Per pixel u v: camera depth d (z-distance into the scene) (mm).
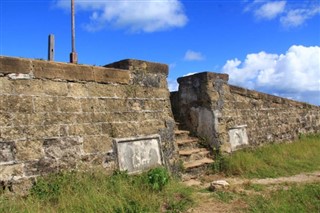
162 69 8461
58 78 6285
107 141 6863
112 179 6430
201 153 9672
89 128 6613
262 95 12758
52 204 5387
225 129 10438
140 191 6055
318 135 16344
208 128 10164
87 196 5453
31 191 5512
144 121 7730
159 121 8102
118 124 7160
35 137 5785
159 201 5910
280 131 13711
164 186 6602
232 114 10961
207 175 9086
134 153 7324
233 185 7621
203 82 10273
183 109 10758
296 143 13711
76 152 6316
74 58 8109
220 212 5777
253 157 10258
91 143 6590
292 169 10031
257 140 12078
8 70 5621
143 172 7121
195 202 6227
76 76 6578
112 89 7223
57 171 5973
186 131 10266
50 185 5695
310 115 16578
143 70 7965
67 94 6395
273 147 12125
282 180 8594
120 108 7289
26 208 4953
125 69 7664
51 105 6113
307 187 7371
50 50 7562
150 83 8094
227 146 10320
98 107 6871
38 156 5766
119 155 6996
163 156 7945
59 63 6340
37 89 5961
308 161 11148
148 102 7945
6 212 4754
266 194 6902
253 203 6246
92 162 6527
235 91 11250
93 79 6867
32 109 5840
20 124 5641
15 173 5438
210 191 7188
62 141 6145
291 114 14820
